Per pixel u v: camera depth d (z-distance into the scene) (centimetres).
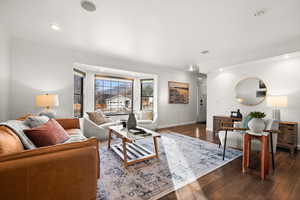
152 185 165
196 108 643
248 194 151
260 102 361
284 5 171
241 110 400
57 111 320
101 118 402
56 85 318
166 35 257
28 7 180
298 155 266
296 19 202
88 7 178
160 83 511
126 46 313
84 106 440
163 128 509
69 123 284
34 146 138
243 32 244
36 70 297
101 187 160
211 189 159
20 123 168
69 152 96
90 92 452
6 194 76
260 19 203
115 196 145
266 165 190
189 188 160
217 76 459
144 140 352
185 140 354
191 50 335
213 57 389
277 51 304
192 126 551
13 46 274
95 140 112
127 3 169
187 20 207
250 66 383
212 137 385
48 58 310
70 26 228
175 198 143
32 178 83
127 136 219
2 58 241
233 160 238
